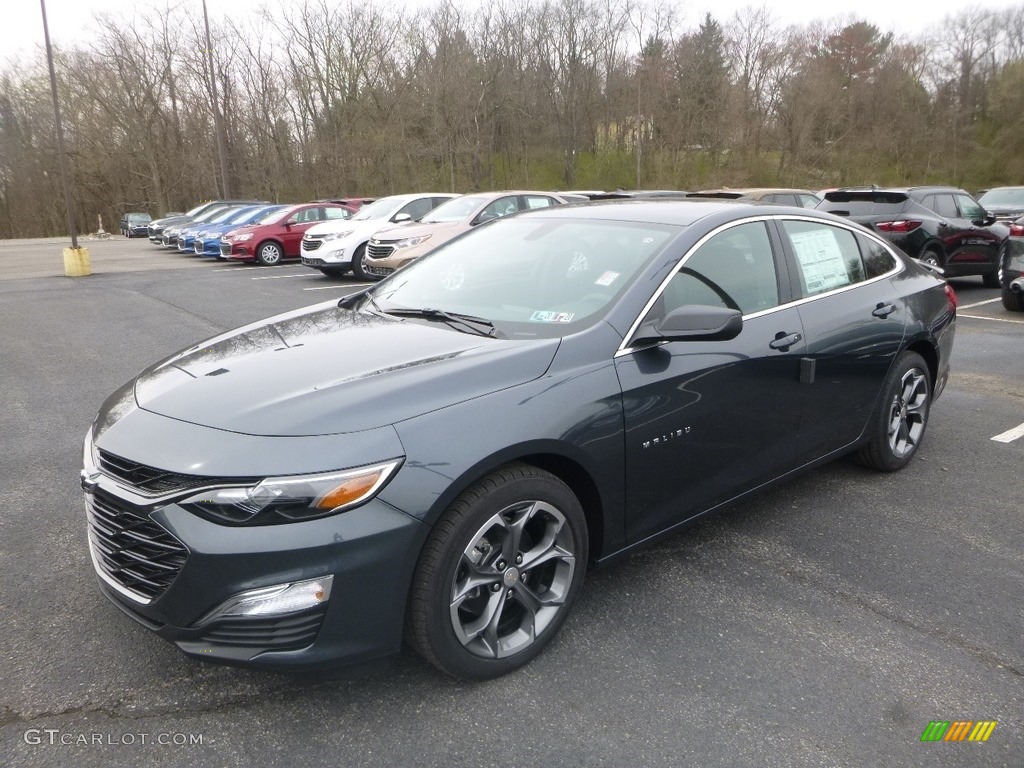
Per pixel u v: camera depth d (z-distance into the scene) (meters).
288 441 2.27
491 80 49.38
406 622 2.45
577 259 3.36
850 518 3.90
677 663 2.71
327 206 19.39
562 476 2.84
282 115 50.19
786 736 2.36
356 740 2.34
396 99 49.25
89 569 3.36
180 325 9.77
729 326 2.77
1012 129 51.69
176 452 2.32
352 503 2.23
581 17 49.84
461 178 50.00
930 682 2.63
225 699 2.52
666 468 3.03
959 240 11.69
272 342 3.12
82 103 55.00
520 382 2.62
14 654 2.74
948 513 3.96
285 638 2.24
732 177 49.81
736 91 51.03
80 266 16.56
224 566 2.18
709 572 3.35
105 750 2.29
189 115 54.34
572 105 50.81
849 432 4.01
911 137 53.88
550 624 2.73
